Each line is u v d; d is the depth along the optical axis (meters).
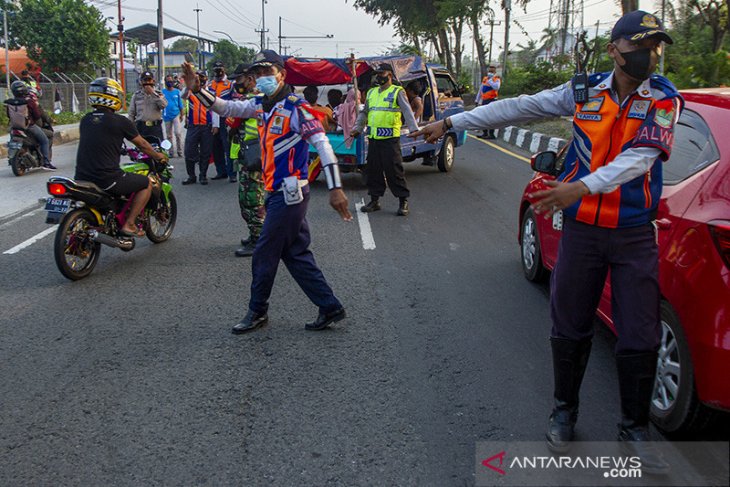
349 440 3.51
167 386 4.15
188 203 9.80
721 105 3.77
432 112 12.03
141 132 11.64
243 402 3.93
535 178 5.96
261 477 3.21
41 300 5.71
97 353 4.65
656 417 3.50
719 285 3.04
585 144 3.04
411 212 9.05
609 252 3.06
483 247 7.25
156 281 6.19
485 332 4.91
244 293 5.84
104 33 38.81
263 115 4.65
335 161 4.39
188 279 6.24
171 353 4.63
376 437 3.53
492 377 4.19
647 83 2.94
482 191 10.67
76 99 30.41
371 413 3.78
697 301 3.13
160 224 7.60
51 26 37.22
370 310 5.37
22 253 7.17
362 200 9.88
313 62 11.27
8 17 37.69
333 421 3.70
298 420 3.72
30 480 3.21
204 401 3.96
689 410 3.22
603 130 2.97
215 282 6.15
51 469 3.30
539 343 4.71
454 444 3.45
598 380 4.11
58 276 6.38
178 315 5.34
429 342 4.74
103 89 6.25
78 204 6.27
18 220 8.80
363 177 11.33
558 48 27.17
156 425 3.70
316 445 3.47
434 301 5.56
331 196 4.33
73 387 4.16
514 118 3.35
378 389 4.05
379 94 8.62
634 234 3.04
